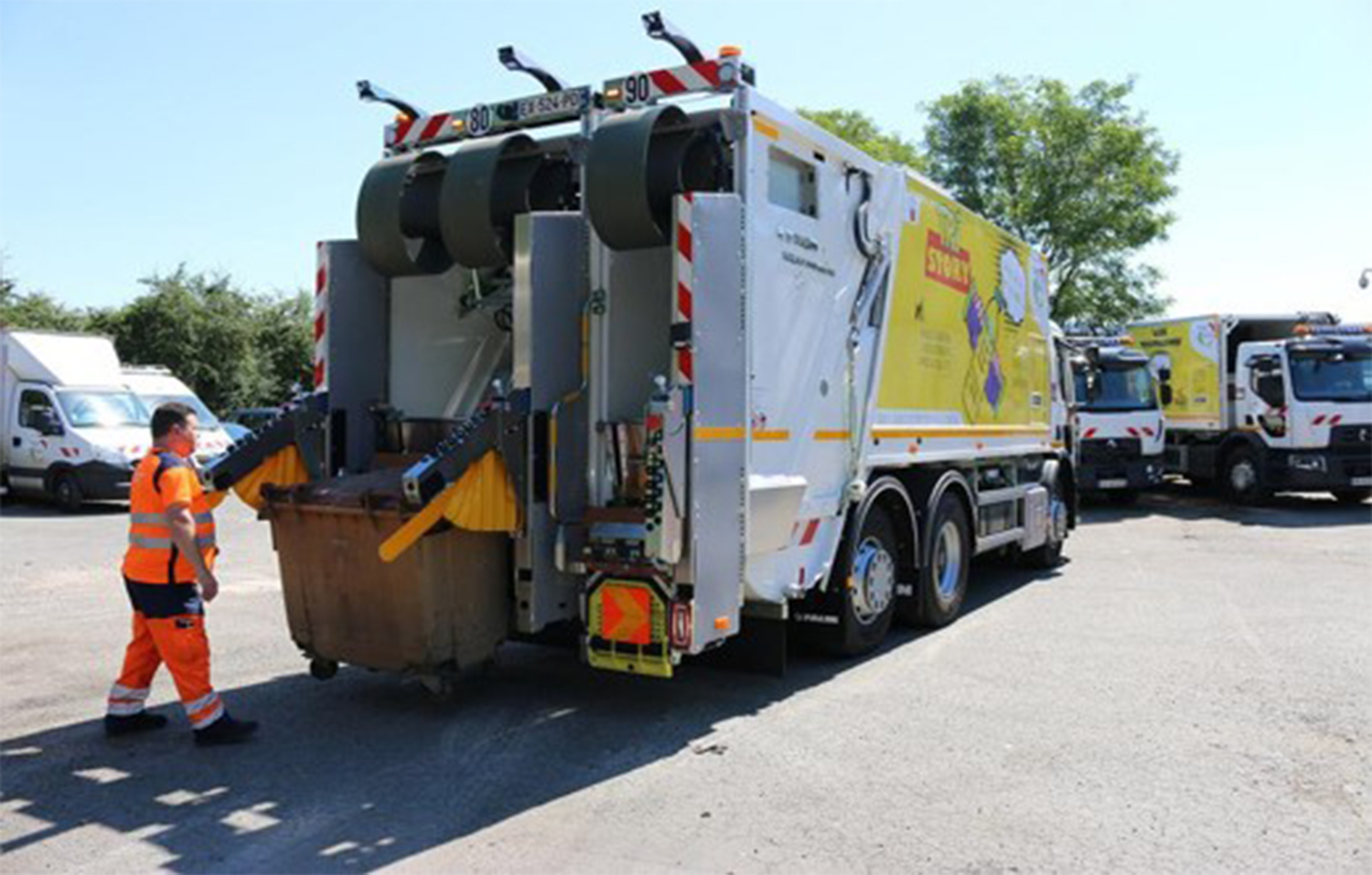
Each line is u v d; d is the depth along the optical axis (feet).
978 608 31.07
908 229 25.76
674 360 17.07
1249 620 29.09
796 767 16.89
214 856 13.61
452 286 21.62
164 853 13.70
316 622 19.24
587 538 18.52
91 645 26.12
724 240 17.66
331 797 15.61
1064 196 103.71
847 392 22.67
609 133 17.80
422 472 16.39
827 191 21.74
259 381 146.10
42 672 23.35
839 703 20.61
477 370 21.31
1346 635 26.91
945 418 28.27
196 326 141.08
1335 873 13.07
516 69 19.44
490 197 19.02
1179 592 33.81
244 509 64.69
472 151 19.53
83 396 62.39
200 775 16.55
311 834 14.29
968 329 30.01
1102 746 17.97
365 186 20.59
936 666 23.72
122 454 60.34
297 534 19.30
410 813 15.02
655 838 14.12
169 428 18.02
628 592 17.92
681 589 17.44
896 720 19.45
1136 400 62.95
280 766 16.96
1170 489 77.46
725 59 18.29
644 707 20.33
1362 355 59.98
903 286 25.46
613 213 17.63
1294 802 15.44
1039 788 15.97
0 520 56.18
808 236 20.88
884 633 25.44
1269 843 13.97
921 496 26.96
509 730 18.88
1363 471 59.52
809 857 13.53
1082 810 15.10
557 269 18.33
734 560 18.10
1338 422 59.47
